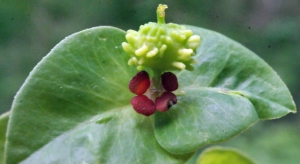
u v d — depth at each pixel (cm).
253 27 15
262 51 15
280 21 15
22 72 12
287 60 14
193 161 9
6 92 12
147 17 12
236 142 11
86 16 13
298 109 14
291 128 12
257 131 12
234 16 15
